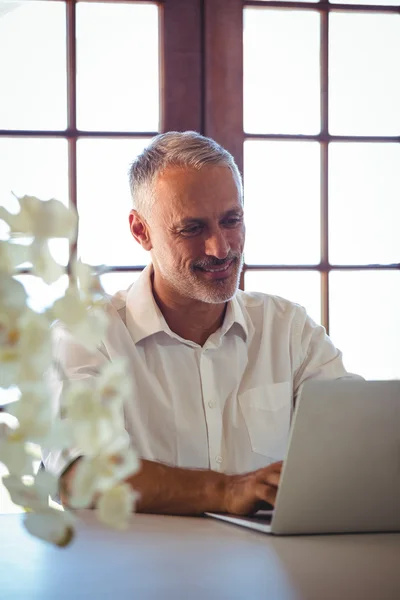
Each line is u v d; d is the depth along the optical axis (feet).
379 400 4.35
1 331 2.23
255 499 5.00
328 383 4.27
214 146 7.30
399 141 10.02
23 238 2.32
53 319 2.31
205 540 4.39
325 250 9.87
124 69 9.27
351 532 4.58
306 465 4.35
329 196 9.89
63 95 9.15
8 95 9.04
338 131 9.91
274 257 9.78
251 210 9.69
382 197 10.03
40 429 2.27
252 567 3.79
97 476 2.26
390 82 9.99
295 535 4.52
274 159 9.71
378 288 10.07
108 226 9.29
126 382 2.33
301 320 8.13
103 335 2.36
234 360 7.70
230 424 7.63
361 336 10.09
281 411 7.72
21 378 2.23
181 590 3.39
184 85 9.41
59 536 2.34
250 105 9.64
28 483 2.34
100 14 9.18
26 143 9.10
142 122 9.35
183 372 7.57
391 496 4.51
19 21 9.03
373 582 3.54
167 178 7.18
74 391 2.30
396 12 9.92
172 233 7.16
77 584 3.49
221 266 7.16
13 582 3.53
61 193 9.18
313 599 3.28
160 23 9.34
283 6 9.62
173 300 7.52
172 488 5.27
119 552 4.11
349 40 9.87
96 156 9.24
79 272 2.33
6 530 4.68
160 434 7.45
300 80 9.75
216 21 9.43
